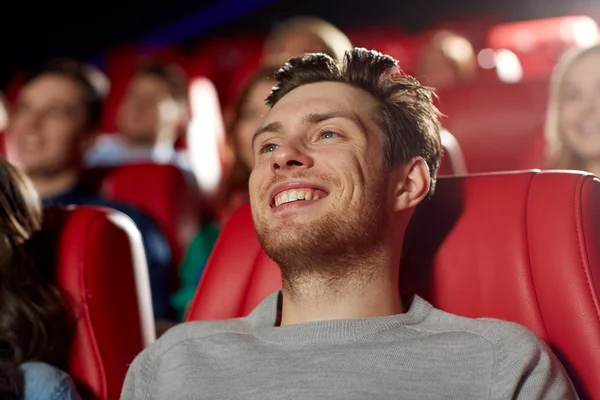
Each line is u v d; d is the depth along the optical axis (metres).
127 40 4.96
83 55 4.90
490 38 4.08
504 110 1.92
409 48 4.10
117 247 1.03
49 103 1.81
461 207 0.92
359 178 0.85
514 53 3.96
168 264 1.73
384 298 0.86
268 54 2.34
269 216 0.87
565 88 1.60
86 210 1.05
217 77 4.40
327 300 0.85
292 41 2.22
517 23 4.19
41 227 1.04
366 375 0.78
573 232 0.83
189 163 2.55
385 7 4.67
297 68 0.95
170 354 0.90
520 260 0.85
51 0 4.80
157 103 2.60
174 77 2.70
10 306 0.98
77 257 1.01
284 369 0.81
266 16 4.86
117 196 1.82
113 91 4.04
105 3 4.90
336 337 0.82
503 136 1.90
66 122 1.81
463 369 0.78
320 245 0.84
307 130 0.89
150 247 1.70
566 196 0.85
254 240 1.01
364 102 0.90
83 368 0.98
